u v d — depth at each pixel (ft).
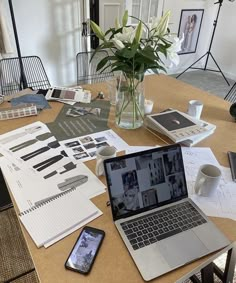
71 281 2.07
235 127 4.50
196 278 3.91
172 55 3.80
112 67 3.71
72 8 10.31
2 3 8.51
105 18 14.79
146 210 2.65
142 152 2.71
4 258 4.61
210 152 3.79
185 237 2.43
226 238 2.45
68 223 2.54
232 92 8.21
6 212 5.44
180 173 2.87
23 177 3.16
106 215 2.67
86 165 3.40
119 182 2.58
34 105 4.69
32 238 2.38
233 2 13.93
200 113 4.73
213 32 14.70
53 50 10.73
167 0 13.26
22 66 8.96
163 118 4.31
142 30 3.44
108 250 2.32
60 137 4.00
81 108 4.94
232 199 2.94
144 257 2.24
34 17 9.76
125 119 4.25
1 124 4.31
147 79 6.54
